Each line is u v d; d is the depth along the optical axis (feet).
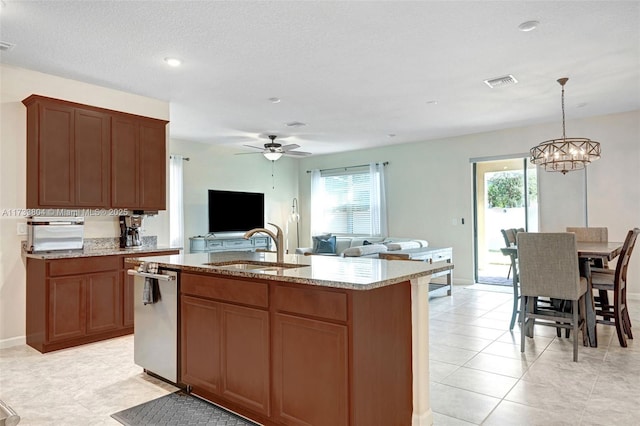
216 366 8.21
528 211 21.79
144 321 9.89
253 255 10.85
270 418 7.29
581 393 8.89
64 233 12.70
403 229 25.61
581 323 12.10
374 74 13.11
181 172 23.81
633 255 18.16
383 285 6.24
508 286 22.25
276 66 12.35
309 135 22.93
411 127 20.94
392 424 7.02
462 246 23.24
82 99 13.60
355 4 8.79
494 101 16.29
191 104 16.44
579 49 11.27
